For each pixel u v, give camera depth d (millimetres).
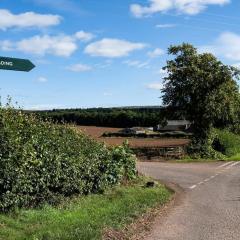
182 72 47688
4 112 10977
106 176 16078
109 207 13375
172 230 11930
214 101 46750
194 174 29375
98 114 108375
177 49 48406
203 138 48188
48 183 11766
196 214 14578
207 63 47844
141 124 115875
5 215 10266
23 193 10953
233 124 51000
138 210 13812
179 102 48469
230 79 47312
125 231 11062
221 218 13922
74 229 10172
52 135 12484
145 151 49938
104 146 16969
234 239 11070
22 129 11094
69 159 12781
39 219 10648
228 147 50031
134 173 20641
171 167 35156
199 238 11125
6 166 10000
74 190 13727
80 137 15258
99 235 9992
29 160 10703
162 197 17250
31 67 9453
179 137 85000
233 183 24344
